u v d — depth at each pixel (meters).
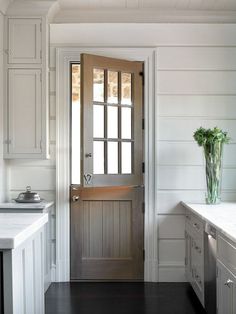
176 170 4.23
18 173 4.21
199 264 3.37
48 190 4.21
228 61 4.23
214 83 4.23
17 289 1.95
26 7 3.95
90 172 3.96
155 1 4.02
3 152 3.97
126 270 4.22
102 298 3.71
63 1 4.01
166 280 4.21
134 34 4.23
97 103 4.04
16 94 3.98
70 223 4.20
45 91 3.97
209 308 2.99
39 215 2.65
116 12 4.24
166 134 4.23
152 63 4.22
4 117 3.98
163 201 4.23
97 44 4.22
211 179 3.90
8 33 3.97
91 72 3.98
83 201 4.20
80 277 4.20
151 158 4.21
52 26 4.21
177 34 4.23
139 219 4.23
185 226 4.15
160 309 3.44
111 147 4.14
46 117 3.99
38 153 3.98
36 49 3.97
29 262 2.21
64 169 4.19
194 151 4.23
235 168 4.22
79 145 4.36
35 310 2.37
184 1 4.02
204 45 4.23
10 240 1.83
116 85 4.17
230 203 4.00
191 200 4.22
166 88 4.23
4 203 3.87
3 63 3.97
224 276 2.45
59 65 4.20
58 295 3.79
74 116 4.40
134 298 3.71
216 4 4.09
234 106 4.23
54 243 4.19
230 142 4.23
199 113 4.23
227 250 2.37
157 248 4.21
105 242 4.21
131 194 4.22
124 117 4.21
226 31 4.23
